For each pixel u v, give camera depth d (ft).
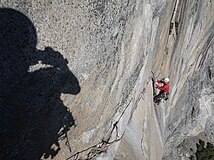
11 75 25.20
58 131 31.76
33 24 25.26
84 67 30.83
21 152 28.66
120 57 36.11
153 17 42.96
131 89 44.70
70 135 33.81
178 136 85.97
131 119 51.29
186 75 72.18
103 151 42.93
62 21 27.07
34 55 26.05
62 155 34.30
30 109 27.58
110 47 33.19
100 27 30.63
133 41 38.22
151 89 57.88
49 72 27.63
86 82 31.99
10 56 24.72
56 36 27.04
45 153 31.58
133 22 36.58
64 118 31.65
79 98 32.17
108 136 43.32
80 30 28.76
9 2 23.59
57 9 26.43
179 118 79.82
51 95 28.86
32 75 26.53
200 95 88.02
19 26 24.52
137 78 45.62
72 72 29.81
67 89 30.19
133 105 48.85
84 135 36.45
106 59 33.24
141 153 57.16
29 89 26.81
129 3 34.12
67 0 26.91
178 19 54.75
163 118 67.51
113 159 49.34
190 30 61.87
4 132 26.45
